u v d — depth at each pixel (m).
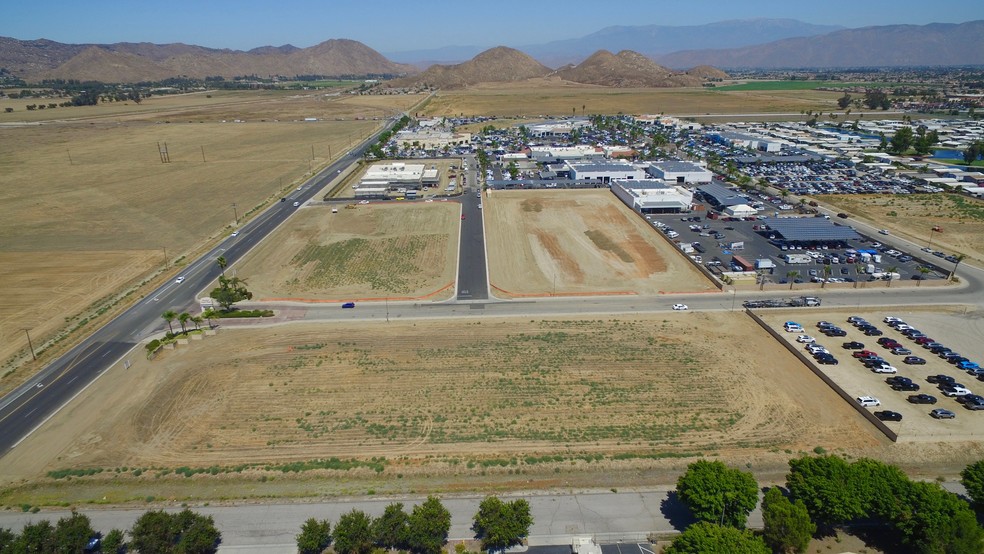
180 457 59.34
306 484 55.09
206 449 60.53
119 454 60.00
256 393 70.69
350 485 54.94
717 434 61.78
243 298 97.31
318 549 47.28
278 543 48.12
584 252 119.56
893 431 61.06
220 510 51.75
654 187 163.12
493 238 128.62
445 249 122.38
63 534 45.34
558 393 69.75
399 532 46.25
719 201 152.25
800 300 93.94
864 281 101.88
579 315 91.44
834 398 68.31
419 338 84.25
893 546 47.22
